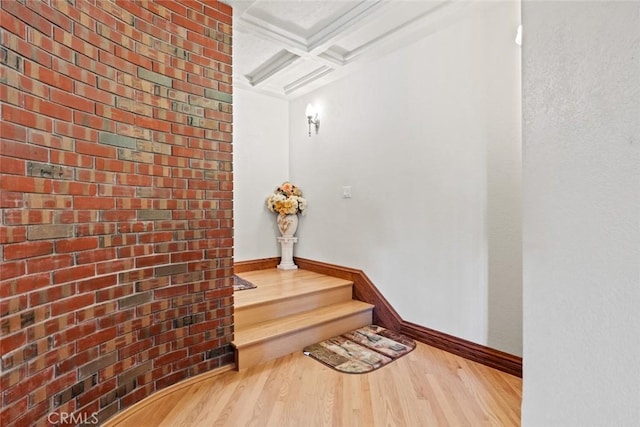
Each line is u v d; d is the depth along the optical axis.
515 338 2.18
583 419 0.51
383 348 2.56
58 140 1.45
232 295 2.26
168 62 1.94
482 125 2.33
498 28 2.25
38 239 1.37
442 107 2.56
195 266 2.07
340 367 2.26
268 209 4.00
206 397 1.91
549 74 0.59
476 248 2.37
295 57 3.05
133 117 1.78
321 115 3.69
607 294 0.48
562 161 0.55
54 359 1.42
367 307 3.05
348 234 3.38
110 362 1.67
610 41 0.48
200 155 2.09
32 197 1.35
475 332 2.37
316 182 3.77
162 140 1.92
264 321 2.65
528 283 0.62
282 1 2.33
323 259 3.69
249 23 2.52
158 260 1.90
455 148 2.48
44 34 1.39
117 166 1.71
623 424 0.45
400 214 2.87
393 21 2.49
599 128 0.49
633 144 0.45
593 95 0.50
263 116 3.96
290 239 3.93
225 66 2.22
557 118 0.57
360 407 1.82
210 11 2.15
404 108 2.83
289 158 4.16
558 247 0.56
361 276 3.22
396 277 2.91
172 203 1.96
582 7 0.53
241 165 3.78
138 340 1.80
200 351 2.10
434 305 2.62
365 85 3.19
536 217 0.61
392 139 2.94
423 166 2.69
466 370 2.23
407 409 1.80
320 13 2.48
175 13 1.98
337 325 2.81
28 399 1.31
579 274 0.52
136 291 1.80
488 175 2.30
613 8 0.48
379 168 3.06
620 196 0.46
